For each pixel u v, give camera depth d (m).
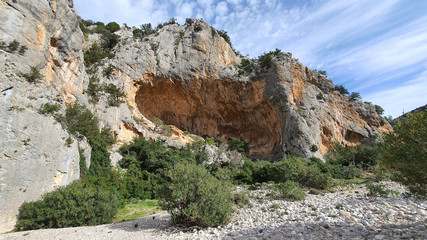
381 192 14.35
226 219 11.09
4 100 16.31
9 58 17.80
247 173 30.75
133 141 37.47
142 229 11.73
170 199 11.21
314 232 7.82
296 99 53.69
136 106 46.84
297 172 22.55
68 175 19.39
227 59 58.91
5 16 18.48
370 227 7.76
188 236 9.48
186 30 58.31
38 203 14.48
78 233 11.63
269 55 55.00
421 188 6.95
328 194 17.75
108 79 41.00
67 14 25.95
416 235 6.21
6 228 13.76
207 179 11.34
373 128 60.03
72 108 25.47
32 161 16.56
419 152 6.12
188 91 53.19
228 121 58.97
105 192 16.19
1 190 14.27
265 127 57.06
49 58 23.94
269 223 9.93
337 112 58.12
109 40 49.66
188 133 54.09
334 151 48.97
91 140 27.22
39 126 17.88
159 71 49.47
